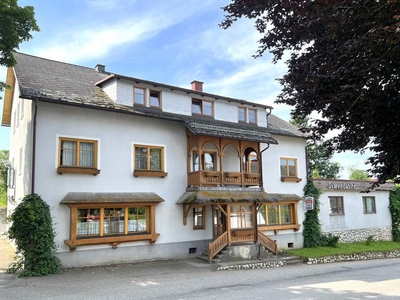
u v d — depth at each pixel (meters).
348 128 6.00
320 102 5.77
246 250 16.34
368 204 24.45
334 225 22.22
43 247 12.09
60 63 19.19
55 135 13.33
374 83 4.71
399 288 10.89
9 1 12.02
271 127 21.05
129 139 15.21
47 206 12.59
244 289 10.41
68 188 13.36
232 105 19.28
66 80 16.22
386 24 4.48
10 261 14.42
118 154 14.80
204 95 18.03
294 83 6.15
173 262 15.24
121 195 14.41
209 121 17.59
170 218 15.88
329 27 5.03
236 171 18.62
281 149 20.95
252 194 17.03
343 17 4.38
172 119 15.96
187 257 16.19
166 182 16.02
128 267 13.85
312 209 20.66
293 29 5.90
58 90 14.25
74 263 13.15
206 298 9.15
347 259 18.61
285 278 12.57
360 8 4.28
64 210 13.16
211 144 17.91
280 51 6.55
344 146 6.23
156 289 10.16
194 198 15.15
